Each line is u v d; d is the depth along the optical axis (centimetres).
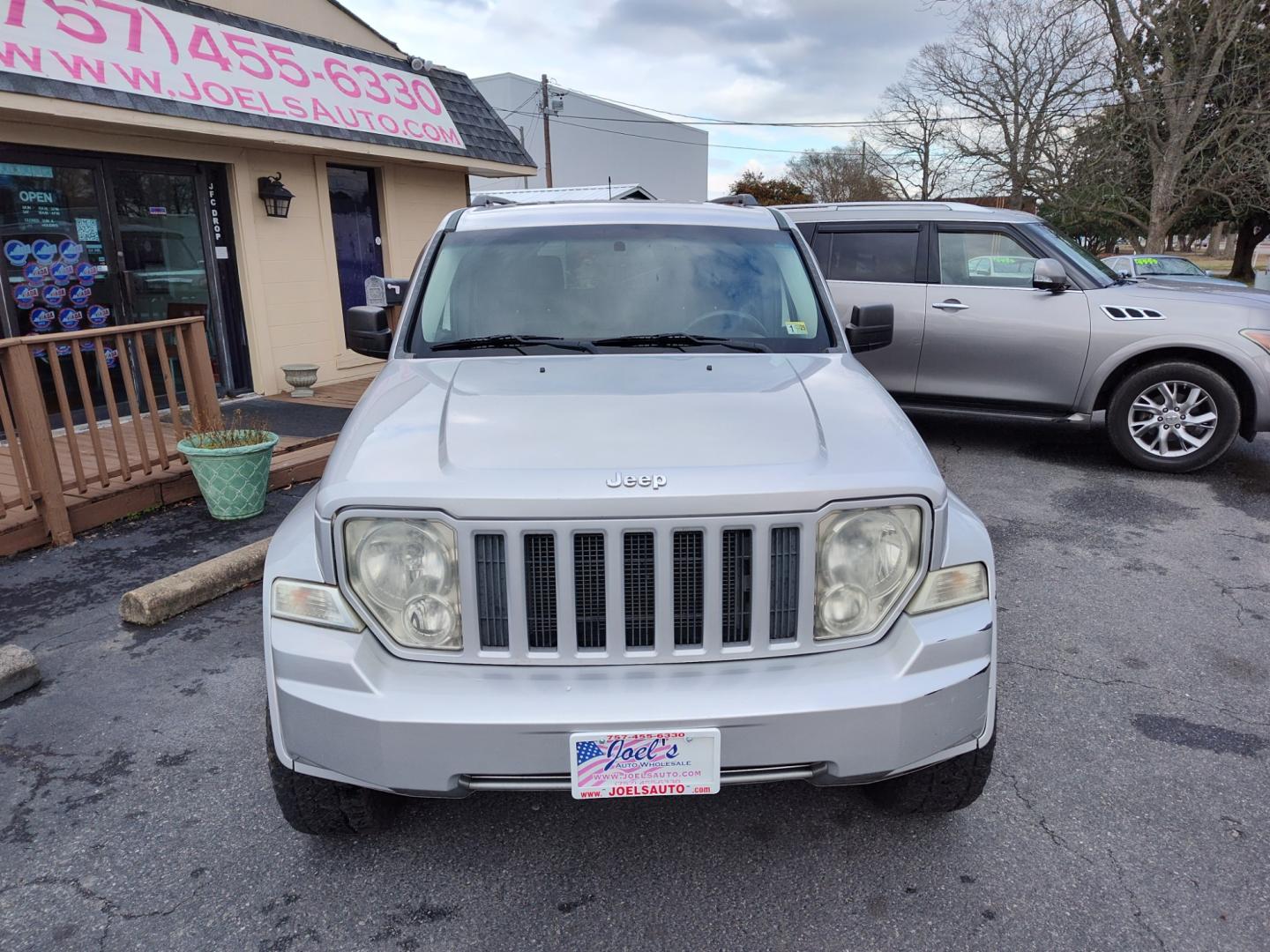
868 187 5122
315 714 201
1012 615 400
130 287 761
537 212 373
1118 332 611
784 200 5206
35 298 692
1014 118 3117
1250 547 487
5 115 627
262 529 515
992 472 643
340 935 218
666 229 355
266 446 521
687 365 286
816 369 284
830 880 235
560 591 201
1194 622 392
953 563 215
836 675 203
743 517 200
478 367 288
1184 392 617
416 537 203
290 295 902
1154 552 480
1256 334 586
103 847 250
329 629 207
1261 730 305
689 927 220
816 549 205
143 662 361
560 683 201
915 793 242
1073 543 495
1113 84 2705
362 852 248
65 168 703
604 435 224
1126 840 249
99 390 742
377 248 1030
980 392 664
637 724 193
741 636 209
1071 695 329
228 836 255
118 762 292
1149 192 2884
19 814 265
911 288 671
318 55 873
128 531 514
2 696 329
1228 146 2545
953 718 208
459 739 194
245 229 843
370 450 221
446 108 1045
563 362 290
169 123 691
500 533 200
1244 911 221
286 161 878
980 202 3450
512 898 230
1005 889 231
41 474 475
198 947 215
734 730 196
